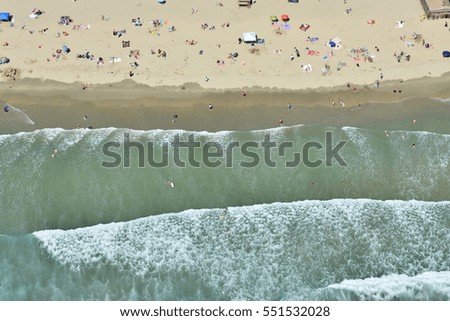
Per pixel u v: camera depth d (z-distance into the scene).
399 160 52.66
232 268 46.78
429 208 50.03
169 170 52.00
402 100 56.34
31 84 56.62
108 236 48.19
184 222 49.03
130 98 56.06
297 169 52.25
